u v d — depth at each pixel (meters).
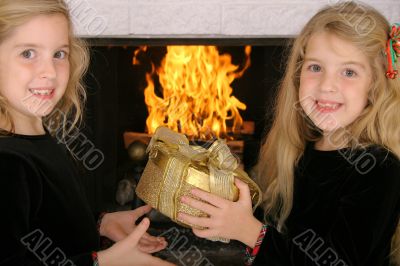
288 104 1.05
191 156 0.85
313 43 0.90
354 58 0.87
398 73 0.92
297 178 1.01
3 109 0.80
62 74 0.82
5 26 0.75
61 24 0.80
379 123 0.92
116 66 1.74
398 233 0.95
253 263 0.87
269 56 1.64
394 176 0.84
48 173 0.80
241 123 1.79
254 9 1.47
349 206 0.84
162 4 1.48
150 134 1.81
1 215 0.69
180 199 0.84
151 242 1.01
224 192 0.84
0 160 0.71
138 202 1.71
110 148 1.78
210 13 1.48
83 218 0.87
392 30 0.90
